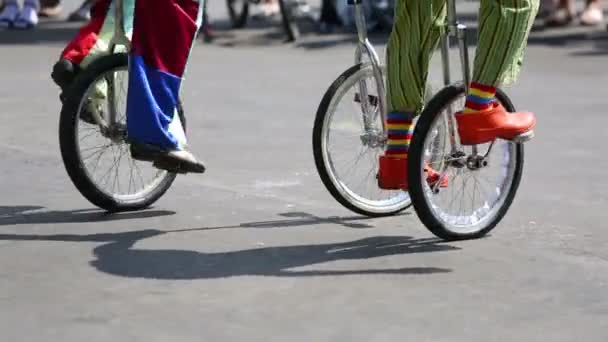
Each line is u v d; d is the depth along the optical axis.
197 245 13.22
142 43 13.35
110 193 14.66
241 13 38.44
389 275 12.08
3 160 18.08
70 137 14.24
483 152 13.90
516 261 12.67
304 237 13.61
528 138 13.12
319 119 14.28
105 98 14.38
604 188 16.45
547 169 17.67
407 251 13.02
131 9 13.98
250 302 11.18
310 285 11.71
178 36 13.48
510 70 12.73
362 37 14.20
